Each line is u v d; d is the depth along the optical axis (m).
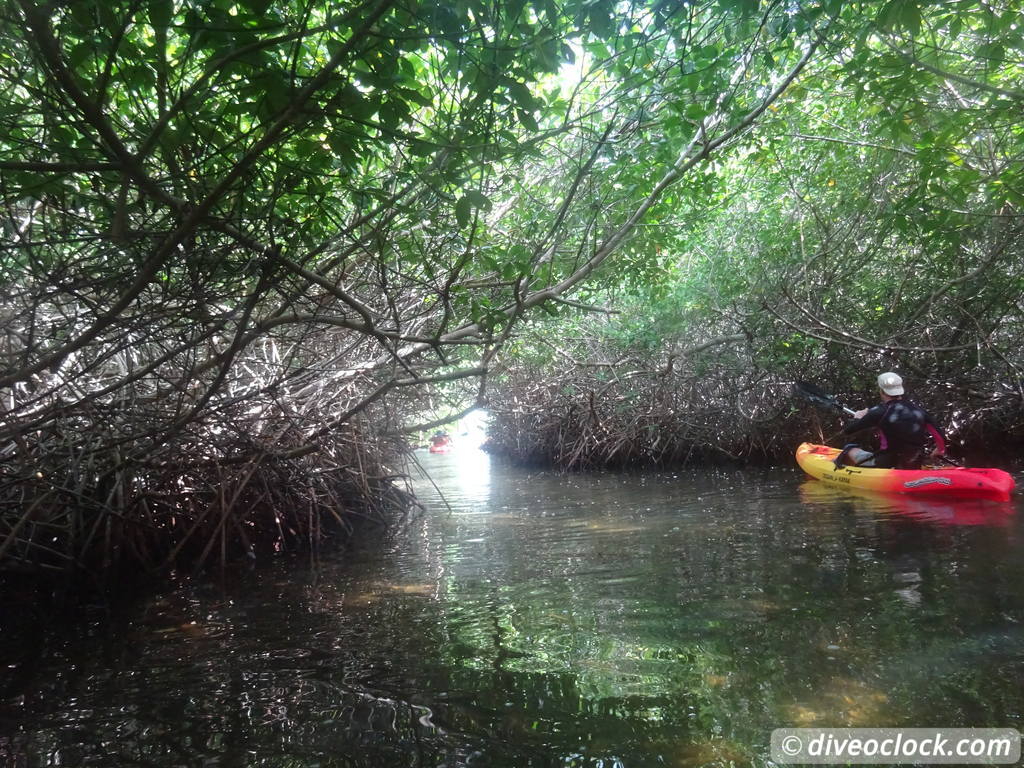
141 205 3.22
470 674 2.96
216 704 2.81
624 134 4.84
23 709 2.85
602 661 3.00
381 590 4.48
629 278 8.08
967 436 10.54
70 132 3.04
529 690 2.77
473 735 2.44
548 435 14.88
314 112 2.70
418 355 6.59
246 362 6.53
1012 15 3.78
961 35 5.57
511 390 14.91
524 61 3.31
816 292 9.32
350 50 2.54
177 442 5.73
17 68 2.79
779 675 2.74
